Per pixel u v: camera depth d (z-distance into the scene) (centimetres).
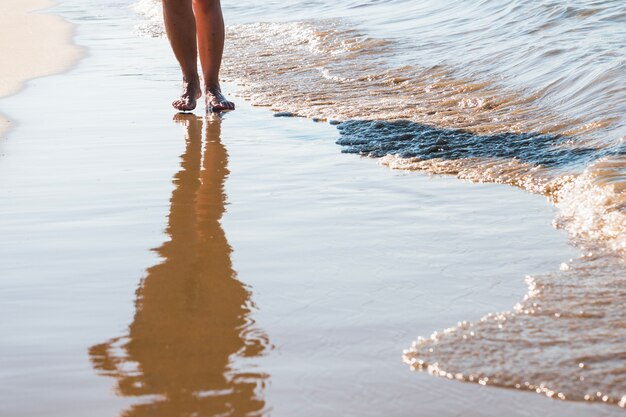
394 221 348
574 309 257
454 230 335
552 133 464
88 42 916
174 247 322
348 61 723
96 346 242
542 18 738
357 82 645
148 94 634
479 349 234
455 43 732
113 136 506
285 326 253
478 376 219
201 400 212
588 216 338
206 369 227
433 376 221
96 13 1223
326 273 294
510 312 258
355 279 288
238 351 237
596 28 679
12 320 261
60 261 310
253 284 285
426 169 426
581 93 516
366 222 348
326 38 831
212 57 577
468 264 299
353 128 511
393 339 243
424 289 278
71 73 727
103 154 465
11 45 903
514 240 321
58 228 348
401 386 216
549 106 515
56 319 261
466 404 207
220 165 440
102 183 410
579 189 368
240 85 667
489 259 303
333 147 472
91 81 690
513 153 438
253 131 516
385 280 286
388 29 842
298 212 362
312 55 767
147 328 253
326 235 333
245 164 441
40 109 587
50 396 215
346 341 242
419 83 622
